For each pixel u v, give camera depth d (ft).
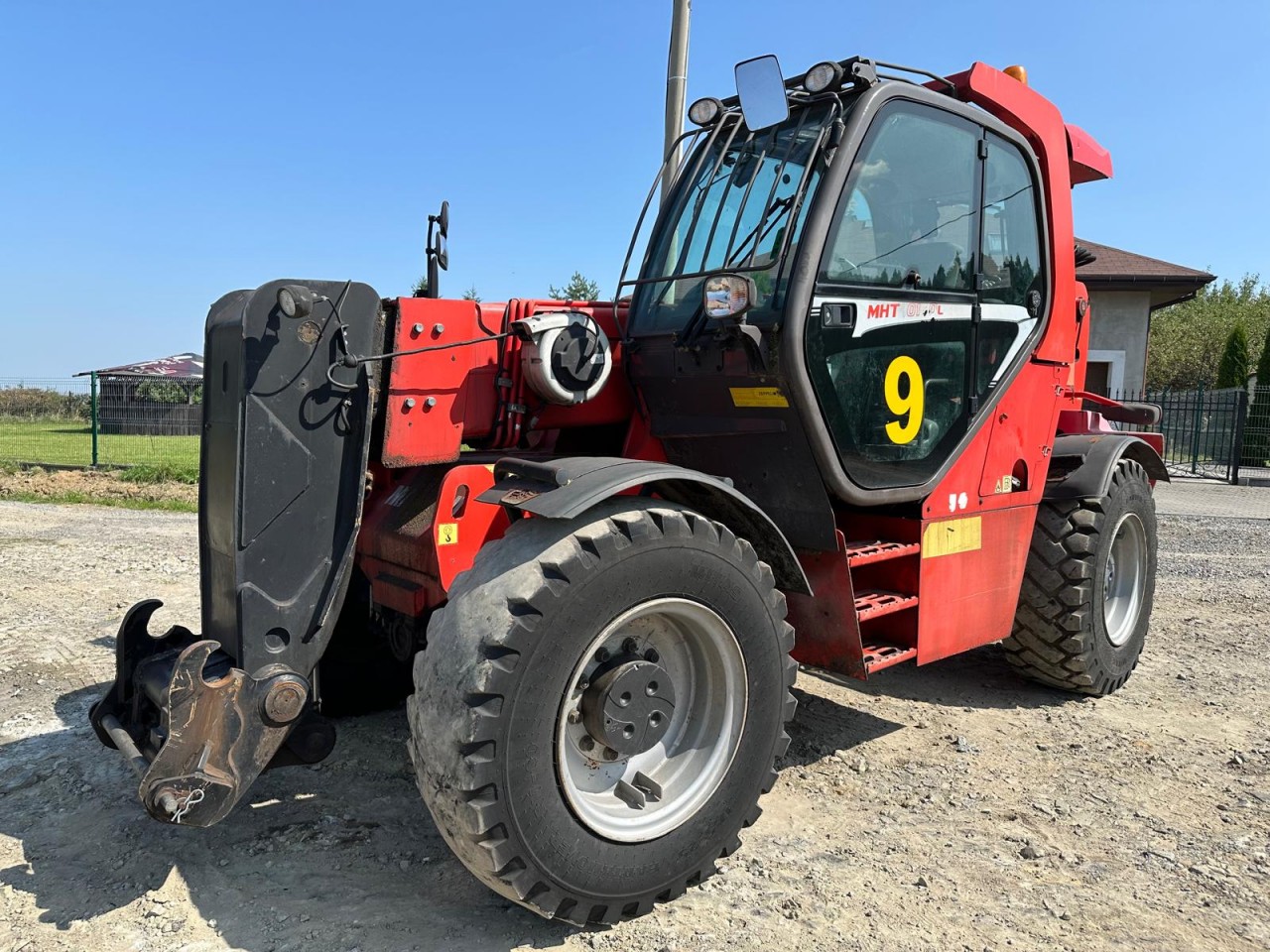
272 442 8.45
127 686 9.73
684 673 8.96
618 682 8.09
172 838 9.67
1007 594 12.96
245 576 8.34
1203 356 131.34
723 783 8.63
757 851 9.55
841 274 10.03
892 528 11.65
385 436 9.78
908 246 10.88
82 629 17.51
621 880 7.95
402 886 8.79
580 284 46.91
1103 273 67.31
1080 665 14.05
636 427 11.59
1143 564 15.33
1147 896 8.77
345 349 8.80
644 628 8.57
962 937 8.07
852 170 9.99
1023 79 13.21
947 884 8.95
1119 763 11.98
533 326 10.02
